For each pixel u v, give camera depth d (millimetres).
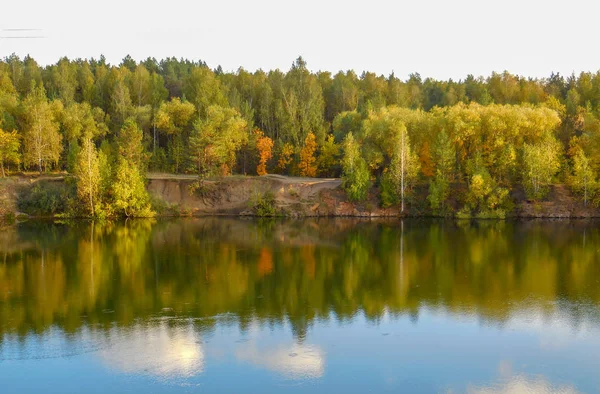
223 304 26469
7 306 25891
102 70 127812
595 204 66062
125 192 66750
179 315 24547
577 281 31391
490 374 18219
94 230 56094
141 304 26375
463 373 18297
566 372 18375
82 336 21641
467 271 34375
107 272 33969
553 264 36625
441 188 67250
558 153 69250
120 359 19312
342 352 20078
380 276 32938
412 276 32938
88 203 66375
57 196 68500
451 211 68125
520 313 24922
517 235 51531
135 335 21750
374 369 18594
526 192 66750
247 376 17969
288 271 34406
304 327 22891
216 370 18438
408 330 22531
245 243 46844
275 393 16781
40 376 17938
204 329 22578
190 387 17188
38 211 67188
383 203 69938
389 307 25969
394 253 41406
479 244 45906
